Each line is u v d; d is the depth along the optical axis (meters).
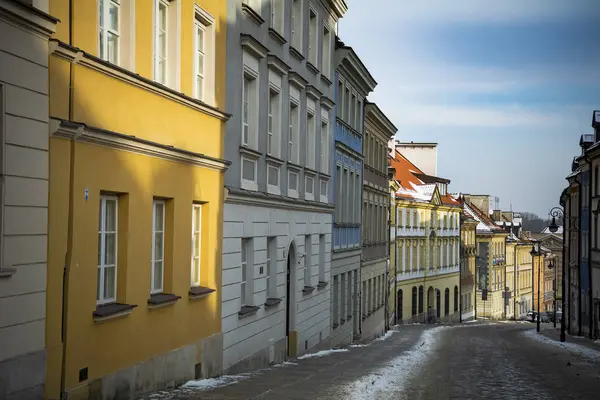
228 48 17.47
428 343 35.62
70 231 10.62
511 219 109.50
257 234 19.95
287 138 22.88
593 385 18.08
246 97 19.52
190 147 15.09
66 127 10.30
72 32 10.59
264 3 20.34
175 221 14.36
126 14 12.34
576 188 50.91
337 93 31.47
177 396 13.10
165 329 14.02
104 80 11.49
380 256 45.41
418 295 65.38
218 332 16.98
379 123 43.28
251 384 15.45
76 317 10.84
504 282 95.12
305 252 26.22
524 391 16.55
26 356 9.60
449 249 75.25
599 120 46.34
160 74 14.00
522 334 47.81
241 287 19.17
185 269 14.91
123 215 12.41
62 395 10.48
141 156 12.88
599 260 42.28
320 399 13.68
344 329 33.84
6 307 9.24
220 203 16.95
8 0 8.95
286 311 24.03
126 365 12.43
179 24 14.35
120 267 12.37
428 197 67.00
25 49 9.47
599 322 42.31
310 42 26.75
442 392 15.78
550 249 124.00
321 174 27.91
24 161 9.52
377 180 43.97
